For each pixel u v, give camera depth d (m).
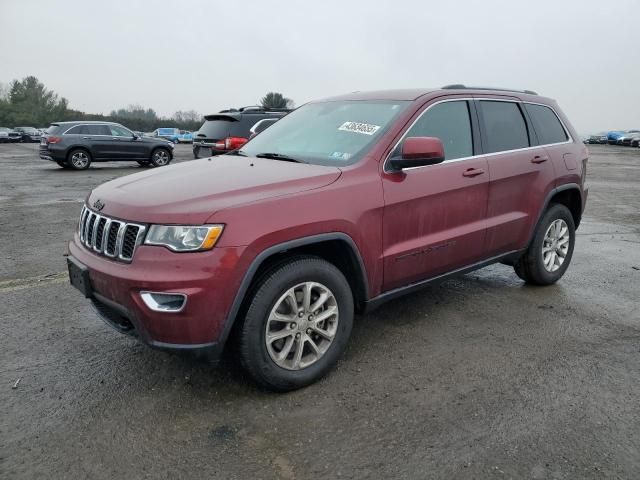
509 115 4.70
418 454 2.62
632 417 2.93
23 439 2.73
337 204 3.24
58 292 4.94
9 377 3.35
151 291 2.76
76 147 17.89
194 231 2.79
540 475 2.47
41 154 18.48
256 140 4.57
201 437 2.75
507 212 4.49
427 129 3.93
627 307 4.66
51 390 3.20
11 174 16.34
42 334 3.99
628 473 2.48
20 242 6.98
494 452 2.63
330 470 2.50
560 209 5.10
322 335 3.30
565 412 2.98
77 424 2.86
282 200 3.05
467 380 3.34
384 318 4.35
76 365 3.51
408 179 3.66
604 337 4.01
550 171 4.84
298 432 2.79
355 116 4.07
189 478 2.45
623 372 3.45
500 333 4.07
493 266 5.98
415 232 3.74
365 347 3.80
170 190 3.10
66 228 7.92
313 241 3.12
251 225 2.89
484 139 4.36
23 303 4.64
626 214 9.98
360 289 3.53
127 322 3.03
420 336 4.00
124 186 3.38
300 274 3.10
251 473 2.48
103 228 3.09
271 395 3.16
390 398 3.12
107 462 2.56
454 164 4.01
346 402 3.08
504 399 3.11
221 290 2.81
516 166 4.50
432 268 3.93
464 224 4.11
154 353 3.69
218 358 2.96
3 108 84.75
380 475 2.47
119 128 18.69
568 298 4.89
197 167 3.77
